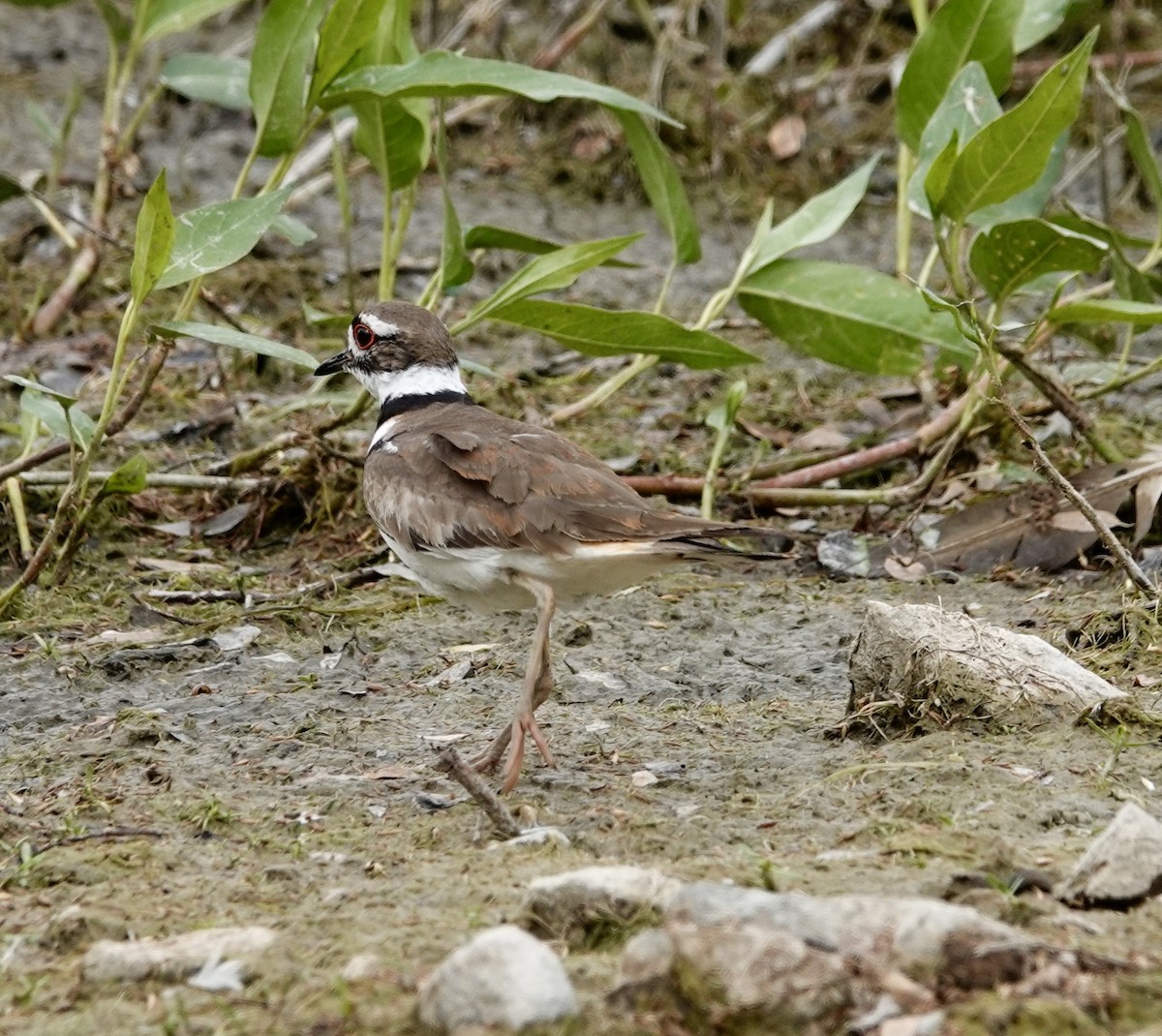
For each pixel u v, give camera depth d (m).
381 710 10.12
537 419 15.11
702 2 22.69
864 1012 6.06
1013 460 13.98
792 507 13.55
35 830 8.39
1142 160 13.69
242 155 20.97
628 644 11.24
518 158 21.25
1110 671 10.11
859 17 23.02
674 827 8.11
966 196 12.01
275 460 14.09
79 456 11.78
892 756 8.90
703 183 20.78
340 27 12.21
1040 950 6.29
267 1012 6.42
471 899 7.33
